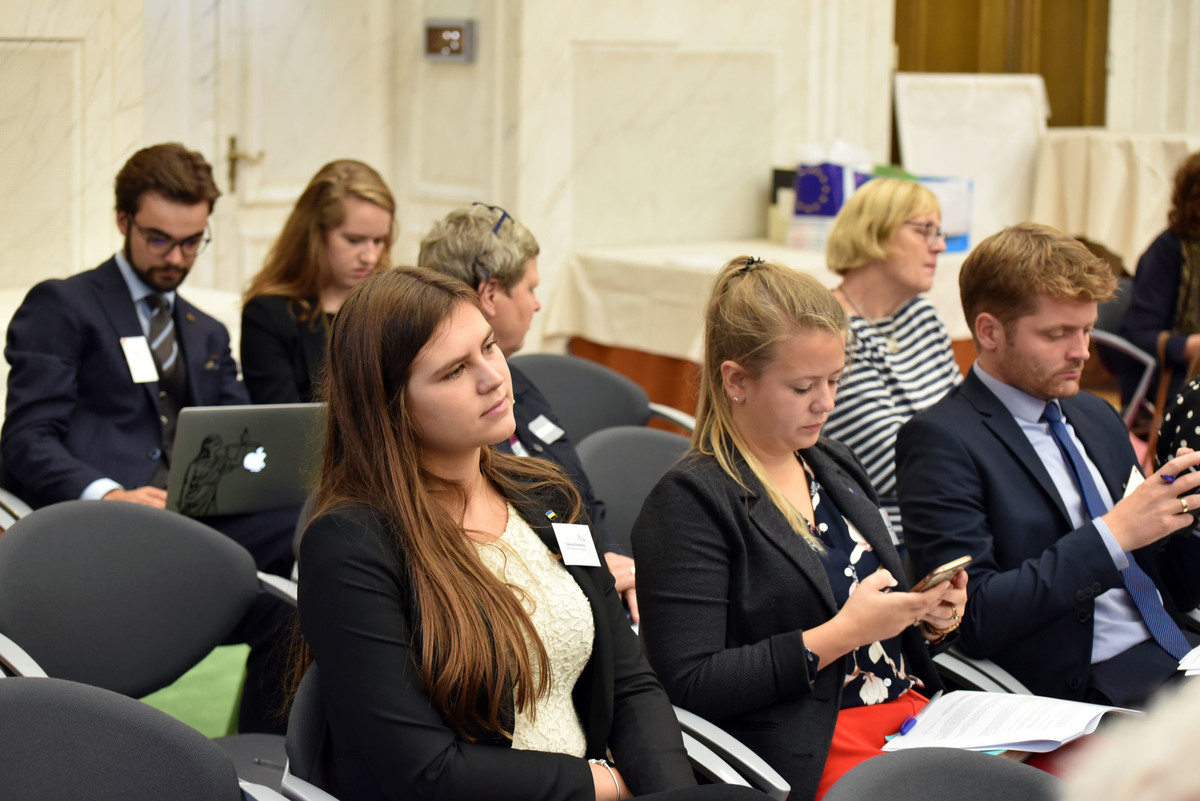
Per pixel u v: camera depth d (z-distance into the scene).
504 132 5.24
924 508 2.16
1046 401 2.24
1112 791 0.49
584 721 1.70
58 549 1.99
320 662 1.51
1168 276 3.98
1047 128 7.23
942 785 1.42
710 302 1.93
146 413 2.88
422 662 1.49
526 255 2.47
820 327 1.81
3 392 3.68
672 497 1.85
